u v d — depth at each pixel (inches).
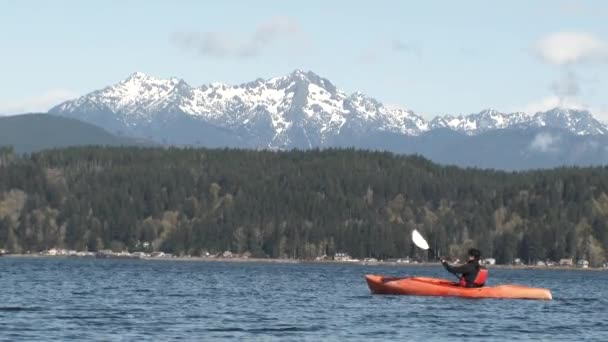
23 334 2647.6
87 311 3329.2
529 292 3934.5
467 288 3870.6
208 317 3176.7
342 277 7337.6
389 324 2982.3
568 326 3058.6
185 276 6963.6
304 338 2664.9
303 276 7500.0
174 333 2726.4
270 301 3944.4
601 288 6702.8
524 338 2743.6
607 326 3102.9
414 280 3954.2
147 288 4938.5
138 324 2928.2
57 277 6294.3
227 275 7450.8
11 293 4279.0
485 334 2800.2
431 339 2682.1
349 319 3122.5
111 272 7647.6
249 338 2650.1
